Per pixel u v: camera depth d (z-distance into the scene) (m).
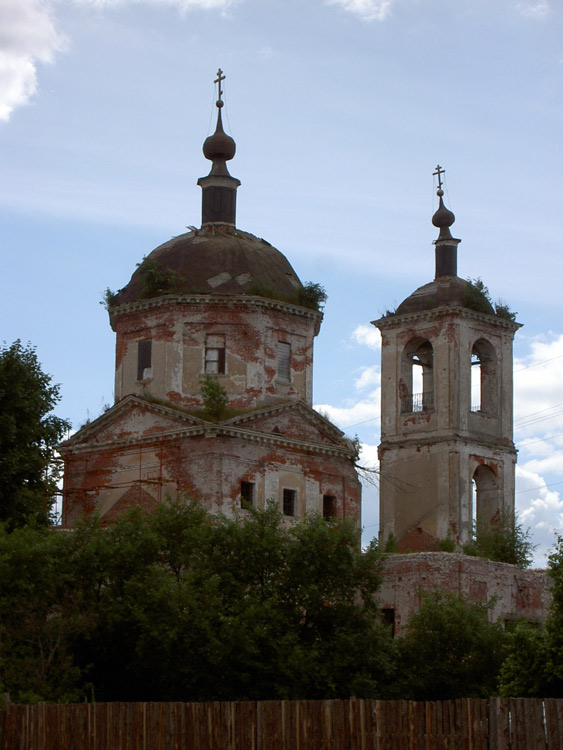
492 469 71.81
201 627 41.84
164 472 55.66
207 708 28.00
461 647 47.38
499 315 73.50
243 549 45.59
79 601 43.22
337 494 58.72
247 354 57.09
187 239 60.41
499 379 73.06
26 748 30.30
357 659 44.59
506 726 25.48
